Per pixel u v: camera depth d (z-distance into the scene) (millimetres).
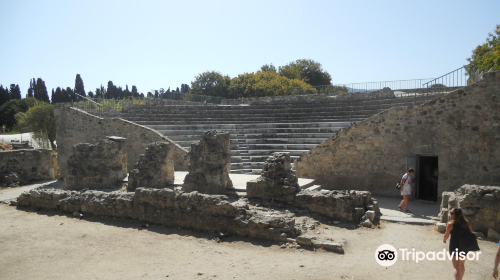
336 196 11008
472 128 13516
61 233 10336
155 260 8125
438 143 14211
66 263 8078
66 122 22594
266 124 23594
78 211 12383
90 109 23859
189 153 14273
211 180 13578
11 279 7270
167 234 10047
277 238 8969
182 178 16328
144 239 9672
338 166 16484
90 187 16172
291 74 59906
